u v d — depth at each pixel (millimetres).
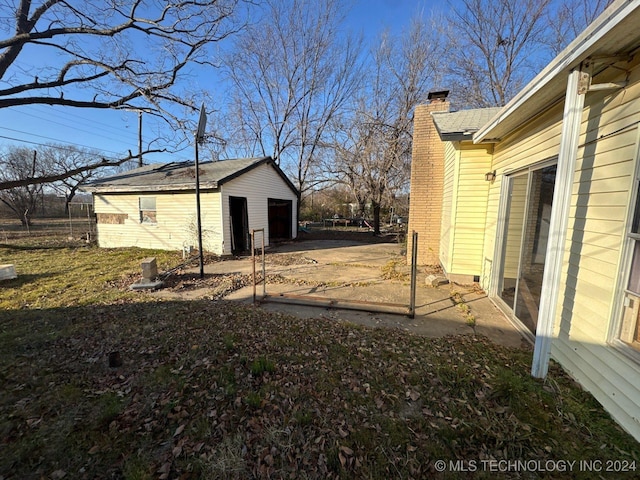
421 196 7793
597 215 2414
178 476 1741
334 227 23078
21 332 3672
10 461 1831
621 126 2180
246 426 2121
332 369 2812
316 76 17156
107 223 11602
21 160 22625
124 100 11961
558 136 3084
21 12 9383
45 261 8594
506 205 4688
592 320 2422
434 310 4469
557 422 2094
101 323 3943
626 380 2045
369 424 2127
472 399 2355
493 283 4914
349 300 4734
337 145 16781
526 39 14023
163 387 2564
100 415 2229
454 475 1731
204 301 5012
